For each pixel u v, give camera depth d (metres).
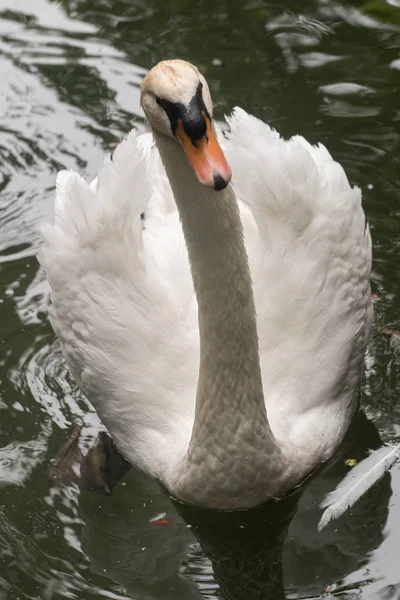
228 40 11.12
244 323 5.95
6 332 8.26
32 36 11.62
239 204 7.32
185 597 6.07
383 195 9.15
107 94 10.66
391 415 7.32
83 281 7.07
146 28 11.52
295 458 6.62
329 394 6.93
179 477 6.66
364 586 6.00
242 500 6.57
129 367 6.99
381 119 9.95
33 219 9.41
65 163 9.88
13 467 7.13
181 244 7.32
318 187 7.00
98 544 6.49
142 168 6.88
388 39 10.96
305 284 6.87
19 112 10.55
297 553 6.34
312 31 11.16
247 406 6.22
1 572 6.22
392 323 8.09
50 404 7.70
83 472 7.12
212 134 5.04
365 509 6.59
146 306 7.00
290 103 10.18
